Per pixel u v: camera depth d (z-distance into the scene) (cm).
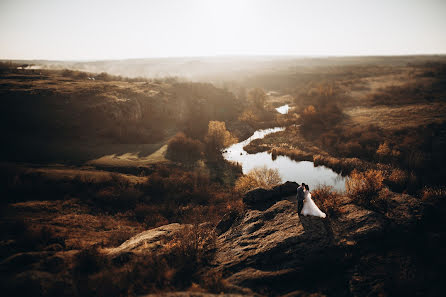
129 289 723
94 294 713
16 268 818
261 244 924
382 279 725
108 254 956
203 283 774
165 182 2391
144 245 1005
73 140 3192
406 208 1021
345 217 1002
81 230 1388
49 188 1912
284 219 1038
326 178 2955
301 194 1045
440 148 3195
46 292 705
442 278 694
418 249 813
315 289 726
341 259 812
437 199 1175
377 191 1184
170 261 891
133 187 2244
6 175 1973
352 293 698
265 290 735
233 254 920
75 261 874
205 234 1081
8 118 3161
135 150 3247
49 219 1466
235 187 2602
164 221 1750
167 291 722
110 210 1856
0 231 1184
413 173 2670
